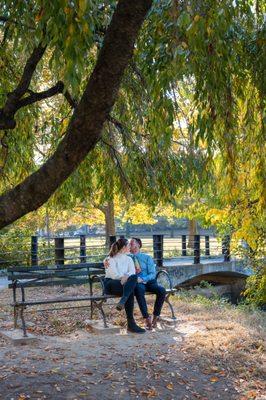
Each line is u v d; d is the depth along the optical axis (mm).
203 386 6379
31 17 5902
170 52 5516
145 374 6551
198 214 16312
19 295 12445
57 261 18141
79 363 6809
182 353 7414
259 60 6324
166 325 9133
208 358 7242
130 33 3701
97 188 8625
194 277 20844
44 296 12133
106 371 6555
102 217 28656
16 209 3910
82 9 4098
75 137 3834
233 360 7246
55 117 8625
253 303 13516
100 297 8625
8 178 8477
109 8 6645
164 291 9039
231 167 6457
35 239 19031
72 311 10047
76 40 4352
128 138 7496
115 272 8648
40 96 6035
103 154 8188
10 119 5781
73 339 8070
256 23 6586
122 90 7746
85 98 3777
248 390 6367
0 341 7867
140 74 6734
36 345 7652
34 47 5879
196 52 5586
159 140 6992
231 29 6109
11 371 6414
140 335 8375
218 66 5734
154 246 19406
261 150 6766
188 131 6777
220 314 10172
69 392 5844
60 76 5812
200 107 5938
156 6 5719
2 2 6133
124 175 7828
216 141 6594
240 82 6480
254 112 6773
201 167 7434
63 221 27844
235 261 22484
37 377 6227
